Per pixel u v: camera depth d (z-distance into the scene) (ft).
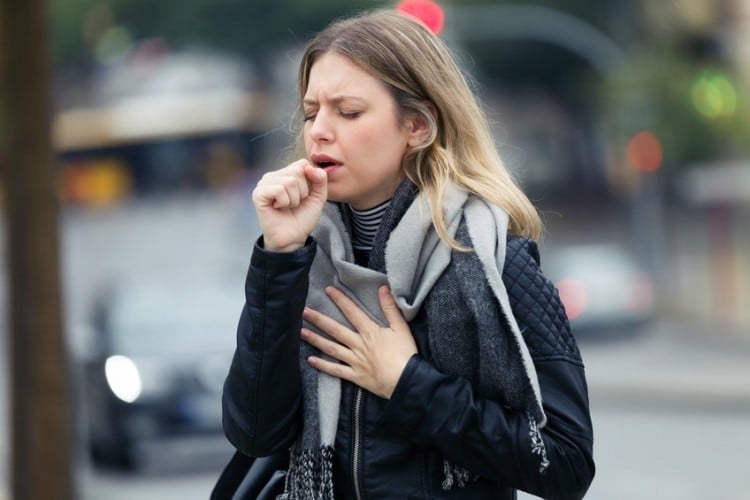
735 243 193.77
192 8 415.03
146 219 393.70
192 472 87.97
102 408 89.51
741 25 271.08
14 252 50.08
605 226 328.70
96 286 259.80
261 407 18.98
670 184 206.59
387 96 19.40
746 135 197.67
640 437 113.39
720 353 178.81
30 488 51.65
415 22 19.97
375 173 19.40
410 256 19.02
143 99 444.55
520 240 19.35
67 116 444.14
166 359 88.58
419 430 18.79
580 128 356.18
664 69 197.88
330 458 19.13
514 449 18.56
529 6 293.64
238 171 437.58
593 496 83.66
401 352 19.04
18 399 51.42
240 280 104.37
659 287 205.98
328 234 19.76
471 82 22.65
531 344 18.98
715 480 89.25
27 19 47.39
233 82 439.22
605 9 290.56
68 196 441.68
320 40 19.88
